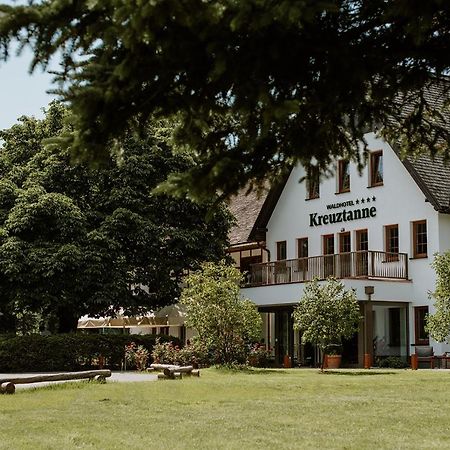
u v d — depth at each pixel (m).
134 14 4.86
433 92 7.30
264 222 36.94
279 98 5.92
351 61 5.88
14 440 10.02
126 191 30.78
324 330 23.58
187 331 39.69
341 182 33.78
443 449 9.33
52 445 9.57
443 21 5.80
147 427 11.24
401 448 9.38
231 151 6.23
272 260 36.81
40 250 28.23
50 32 5.25
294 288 31.14
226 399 15.17
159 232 30.92
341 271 30.27
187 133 6.30
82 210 30.98
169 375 20.16
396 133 7.73
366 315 28.88
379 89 6.47
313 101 6.06
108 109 5.59
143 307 32.31
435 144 7.86
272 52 5.45
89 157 5.85
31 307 29.61
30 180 30.92
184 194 6.03
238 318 25.62
